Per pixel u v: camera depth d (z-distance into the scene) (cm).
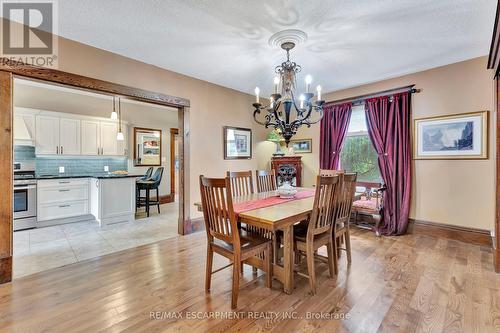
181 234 374
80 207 450
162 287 220
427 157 358
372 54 304
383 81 398
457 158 334
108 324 171
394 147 377
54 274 244
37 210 404
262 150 525
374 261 274
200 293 211
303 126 502
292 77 275
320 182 211
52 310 186
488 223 314
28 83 441
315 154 486
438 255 288
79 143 498
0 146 221
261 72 368
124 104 586
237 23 238
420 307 189
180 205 379
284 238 213
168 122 681
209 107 415
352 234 370
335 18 228
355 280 232
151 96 336
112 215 432
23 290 213
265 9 215
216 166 428
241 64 338
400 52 299
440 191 348
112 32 254
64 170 502
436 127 349
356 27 243
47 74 251
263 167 528
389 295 206
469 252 295
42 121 452
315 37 262
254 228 264
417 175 368
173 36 262
